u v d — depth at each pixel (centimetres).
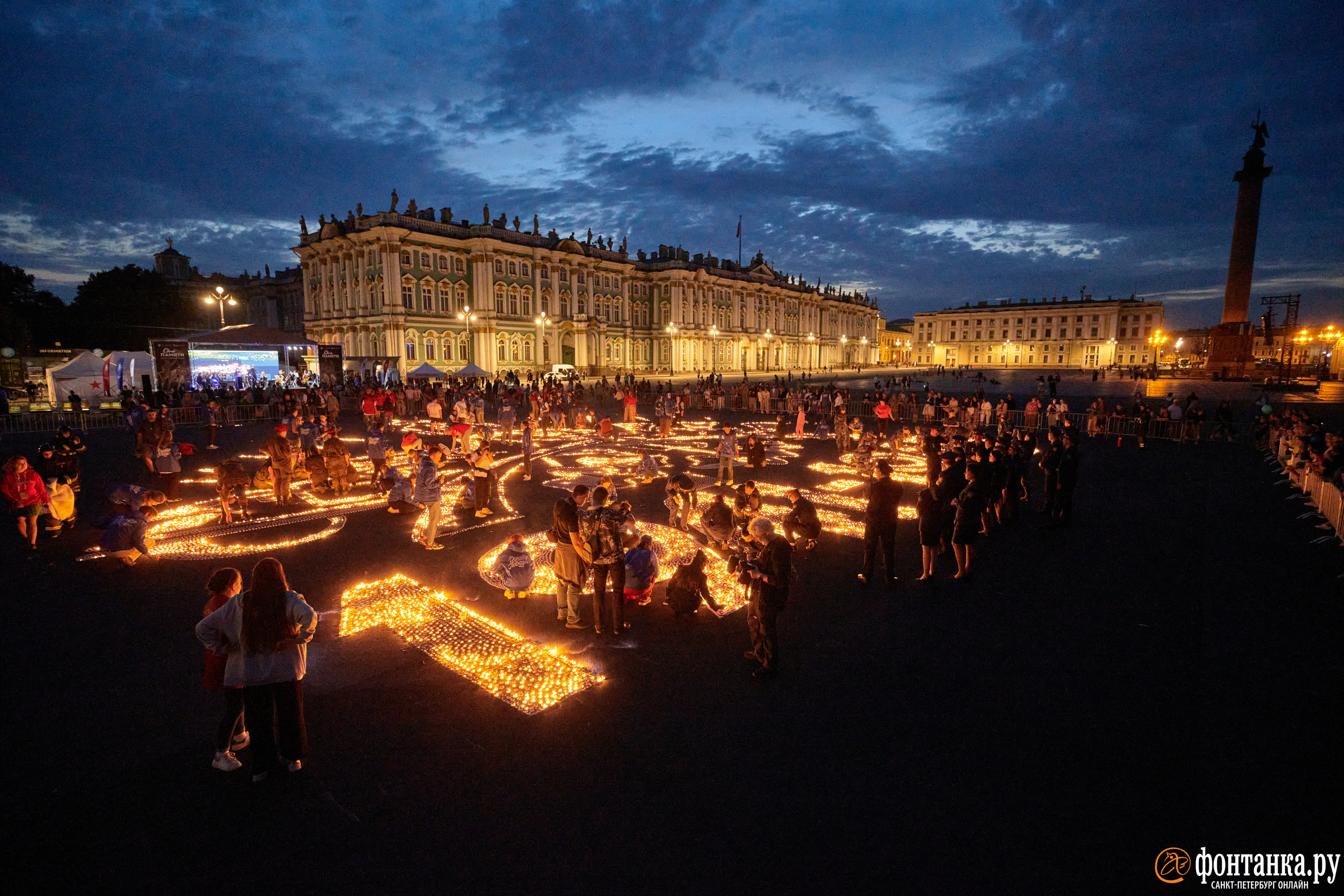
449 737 539
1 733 532
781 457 2102
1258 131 4475
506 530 1193
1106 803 457
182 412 2834
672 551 1066
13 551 1029
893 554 891
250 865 401
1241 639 711
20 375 5203
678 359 8800
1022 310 13888
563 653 694
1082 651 691
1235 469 1852
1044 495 1484
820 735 543
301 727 487
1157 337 10819
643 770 497
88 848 412
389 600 834
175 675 635
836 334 12925
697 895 380
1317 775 480
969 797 466
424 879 391
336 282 6316
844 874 396
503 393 4009
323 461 1470
